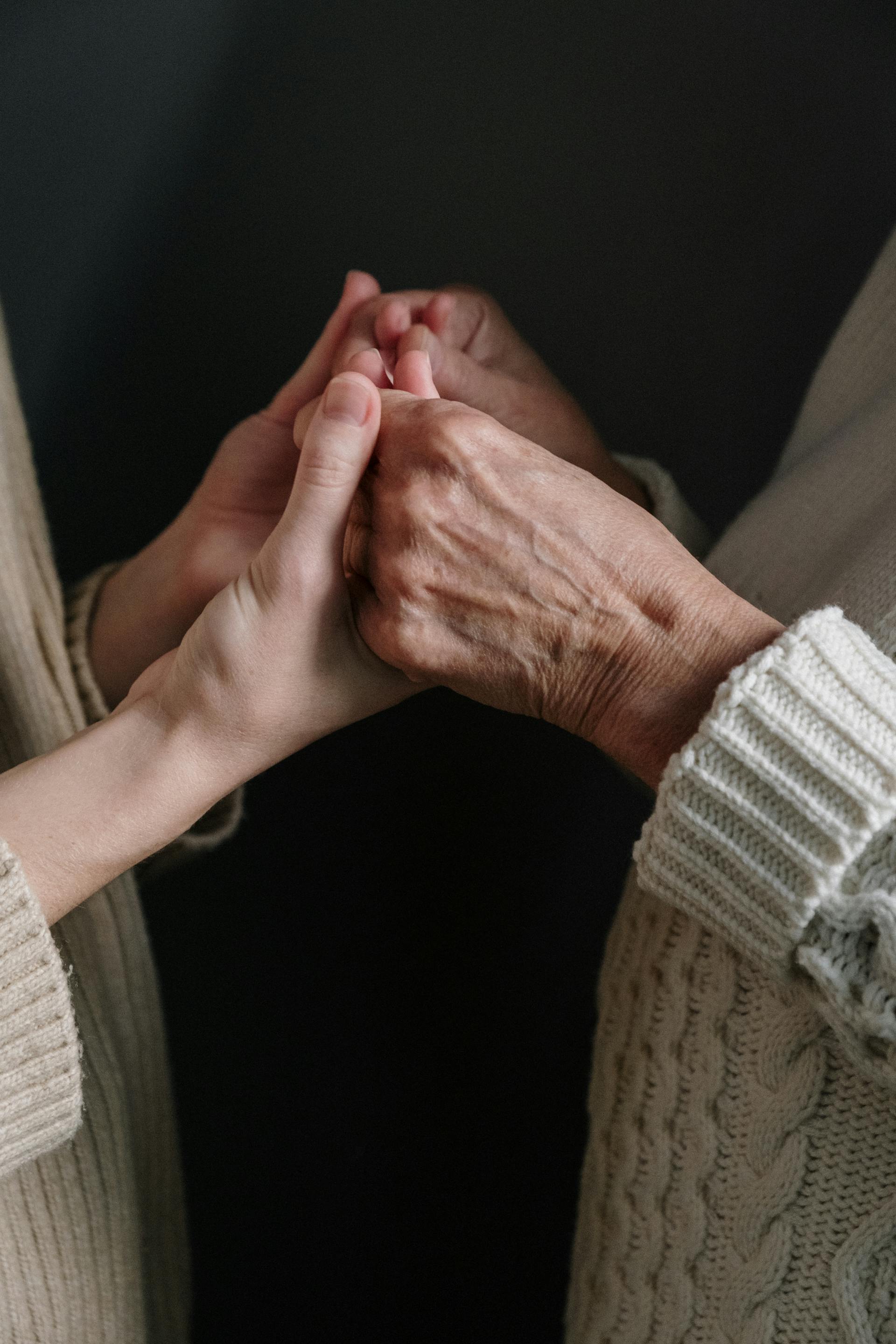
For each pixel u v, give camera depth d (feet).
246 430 2.53
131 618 2.57
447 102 2.96
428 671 2.03
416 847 3.28
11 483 2.43
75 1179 2.22
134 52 2.89
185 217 3.03
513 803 3.24
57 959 1.92
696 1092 2.01
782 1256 1.90
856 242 2.97
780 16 2.87
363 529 2.05
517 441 1.99
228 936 3.29
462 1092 3.24
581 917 3.21
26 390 3.11
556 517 1.95
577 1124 3.16
